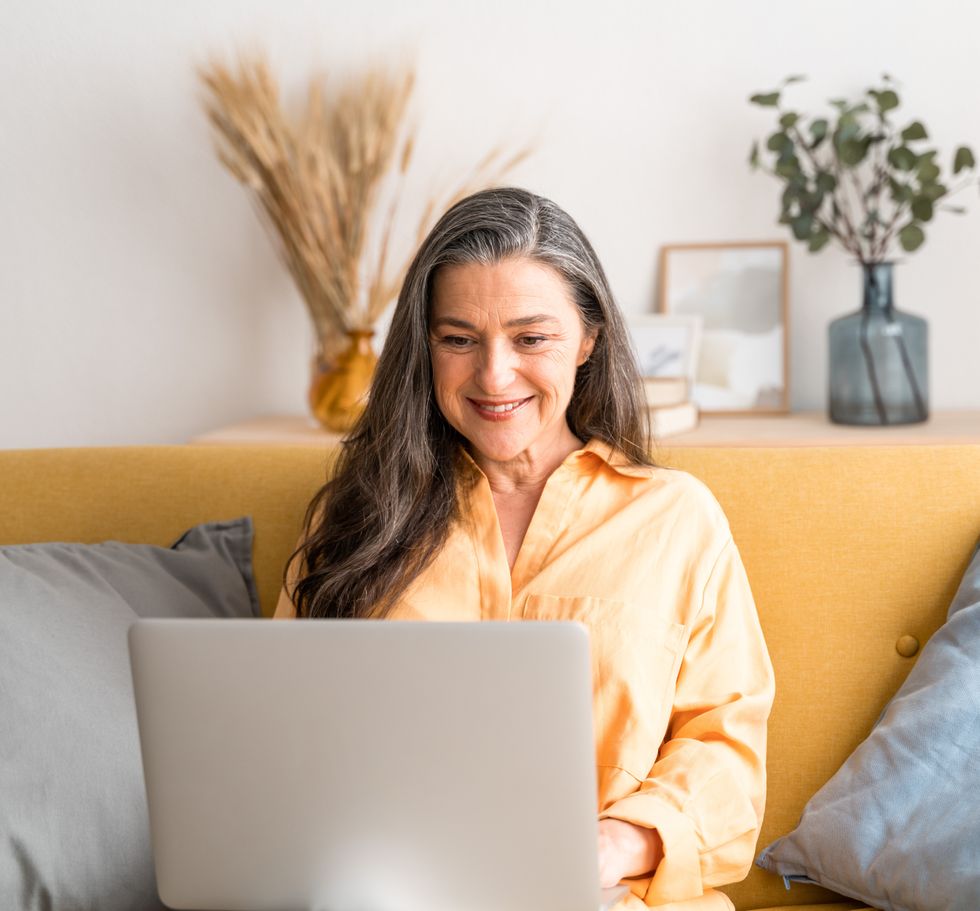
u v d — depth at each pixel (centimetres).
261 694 112
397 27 258
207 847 118
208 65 262
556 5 255
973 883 139
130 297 271
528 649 108
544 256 151
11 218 271
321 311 243
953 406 256
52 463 189
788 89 251
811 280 255
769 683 154
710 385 255
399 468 161
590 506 161
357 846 116
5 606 158
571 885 114
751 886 164
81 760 150
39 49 265
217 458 188
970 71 247
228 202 267
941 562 169
